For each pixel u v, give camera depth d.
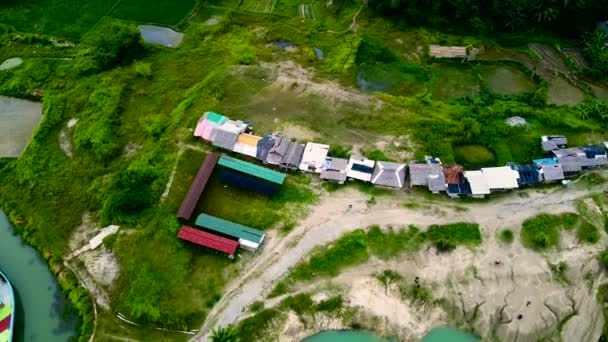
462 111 65.38
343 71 72.00
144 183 59.28
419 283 50.75
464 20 77.38
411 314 49.66
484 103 66.88
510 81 71.38
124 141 64.50
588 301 49.47
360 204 56.62
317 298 50.19
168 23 82.12
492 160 60.53
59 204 58.88
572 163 57.75
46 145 64.44
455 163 59.88
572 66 71.44
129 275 52.44
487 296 50.03
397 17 79.69
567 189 57.31
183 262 52.78
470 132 61.91
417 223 54.75
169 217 56.09
